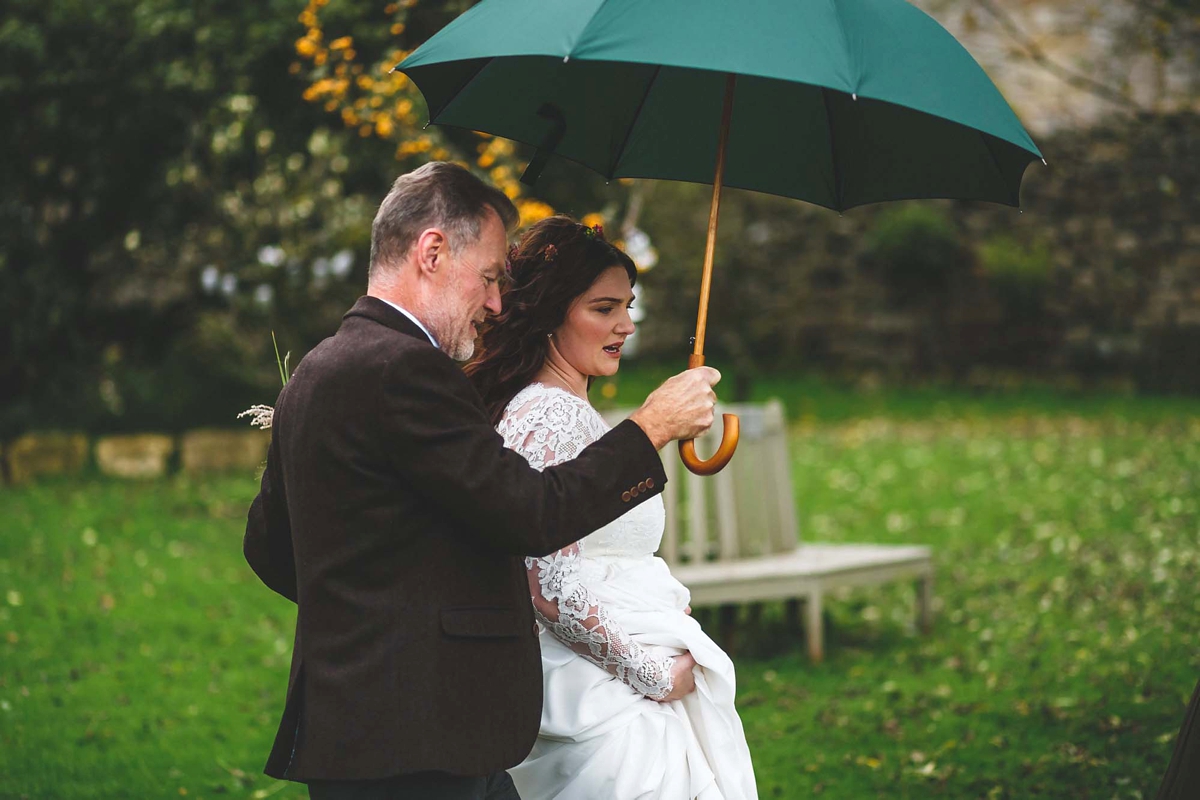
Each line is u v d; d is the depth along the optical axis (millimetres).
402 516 1891
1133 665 4809
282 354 9781
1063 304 14117
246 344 10969
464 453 1861
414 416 1859
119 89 7965
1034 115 13727
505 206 2033
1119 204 13852
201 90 7254
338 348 1938
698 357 2246
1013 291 13961
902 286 14633
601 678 2277
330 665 1883
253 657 5176
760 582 4957
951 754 4000
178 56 7582
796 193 2758
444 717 1873
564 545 1922
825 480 9438
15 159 8703
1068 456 9648
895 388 13914
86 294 9836
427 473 1857
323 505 1891
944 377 14375
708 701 2330
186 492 8570
